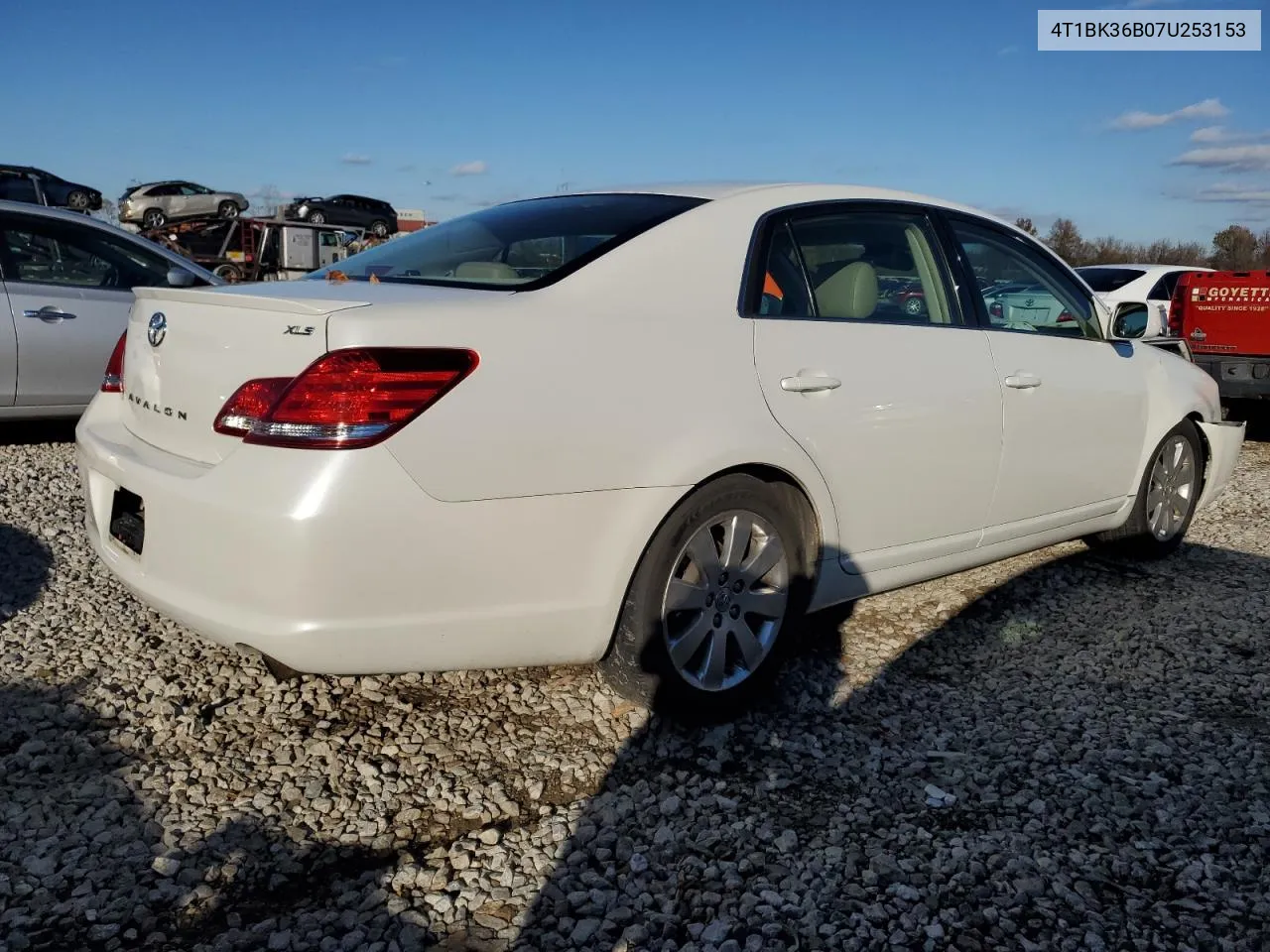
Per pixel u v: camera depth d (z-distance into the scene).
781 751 3.04
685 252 3.06
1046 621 4.20
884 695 3.45
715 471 2.91
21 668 3.34
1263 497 6.70
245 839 2.52
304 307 2.48
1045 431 4.04
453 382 2.50
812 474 3.17
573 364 2.69
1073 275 4.48
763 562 3.14
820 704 3.35
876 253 3.61
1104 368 4.39
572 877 2.42
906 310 3.64
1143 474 4.75
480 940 2.20
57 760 2.82
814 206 3.47
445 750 2.96
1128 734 3.22
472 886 2.38
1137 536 4.84
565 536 2.69
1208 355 9.03
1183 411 4.82
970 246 3.98
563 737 3.05
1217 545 5.44
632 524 2.79
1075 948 2.23
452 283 2.97
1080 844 2.62
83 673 3.33
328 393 2.40
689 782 2.84
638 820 2.66
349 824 2.60
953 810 2.76
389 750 2.95
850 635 3.95
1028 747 3.12
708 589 3.02
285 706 3.18
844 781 2.88
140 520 2.80
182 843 2.49
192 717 3.06
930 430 3.53
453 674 3.42
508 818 2.65
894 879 2.45
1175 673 3.71
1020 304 4.13
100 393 3.35
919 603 4.34
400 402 2.43
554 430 2.63
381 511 2.42
